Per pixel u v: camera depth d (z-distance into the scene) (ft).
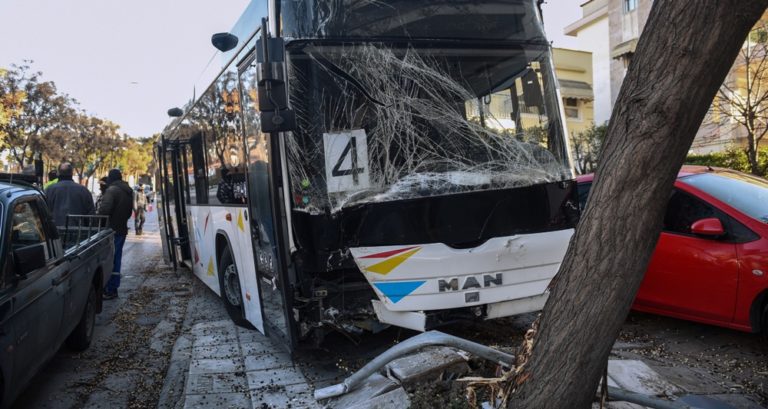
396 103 14.88
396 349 11.46
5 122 86.02
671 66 7.59
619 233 8.20
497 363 11.65
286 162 14.28
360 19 14.87
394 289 14.14
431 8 15.44
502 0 16.11
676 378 14.57
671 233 17.94
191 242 29.19
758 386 14.15
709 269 16.70
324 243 14.06
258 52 13.37
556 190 15.96
